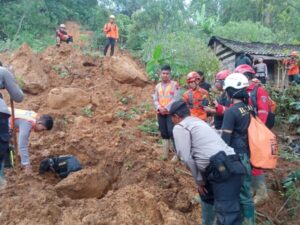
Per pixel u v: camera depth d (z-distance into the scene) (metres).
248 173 4.34
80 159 7.04
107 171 6.69
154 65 11.02
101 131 7.73
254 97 5.13
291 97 8.94
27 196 4.68
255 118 4.51
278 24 26.67
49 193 4.87
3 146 4.75
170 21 25.83
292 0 20.47
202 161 4.02
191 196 5.39
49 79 10.48
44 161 6.04
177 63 10.80
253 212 4.38
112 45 14.23
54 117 8.59
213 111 5.83
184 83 9.75
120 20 26.86
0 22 23.20
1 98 4.85
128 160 6.55
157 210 4.73
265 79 11.88
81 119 8.41
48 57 11.52
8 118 4.84
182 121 4.17
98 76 10.84
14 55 10.19
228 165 3.95
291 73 11.56
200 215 5.05
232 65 16.89
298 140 7.88
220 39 17.62
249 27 25.78
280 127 8.45
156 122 8.39
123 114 8.88
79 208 4.65
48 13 25.91
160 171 6.13
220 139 4.14
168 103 6.59
